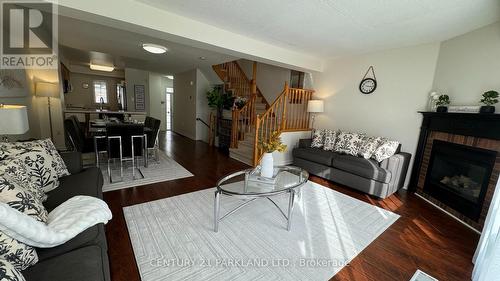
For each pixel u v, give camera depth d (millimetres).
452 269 1847
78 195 1717
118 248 1870
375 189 3189
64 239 1194
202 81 6902
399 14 2393
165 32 2609
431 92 3322
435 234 2354
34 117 3951
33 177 1747
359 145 3748
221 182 2346
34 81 3871
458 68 2992
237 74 6641
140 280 1563
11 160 1618
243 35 3336
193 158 4883
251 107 5609
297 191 3158
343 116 4605
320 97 5043
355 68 4344
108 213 1558
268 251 1927
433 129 3244
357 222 2506
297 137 4828
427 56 3400
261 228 2264
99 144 3668
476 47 2775
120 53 4988
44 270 1035
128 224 2219
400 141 3764
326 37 3266
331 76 4781
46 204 1664
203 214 2473
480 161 2555
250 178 2471
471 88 2836
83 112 5988
